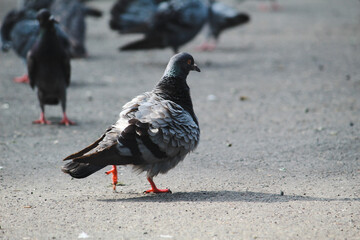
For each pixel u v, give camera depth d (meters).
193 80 19.83
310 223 7.35
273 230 7.09
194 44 28.17
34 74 13.70
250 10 39.62
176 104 8.59
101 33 30.94
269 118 14.61
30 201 8.36
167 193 8.77
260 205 8.09
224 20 25.36
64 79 13.80
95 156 7.72
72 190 9.00
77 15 23.00
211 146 11.99
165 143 8.14
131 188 9.15
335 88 18.33
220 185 9.27
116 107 15.72
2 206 8.12
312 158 11.05
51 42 13.28
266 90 18.16
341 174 9.98
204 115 15.00
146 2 22.22
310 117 14.64
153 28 21.25
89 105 15.97
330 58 23.91
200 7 21.53
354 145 11.96
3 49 18.61
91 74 20.53
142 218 7.54
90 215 7.68
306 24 33.62
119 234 6.96
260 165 10.57
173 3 21.25
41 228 7.20
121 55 24.84
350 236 6.93
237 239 6.80
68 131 13.19
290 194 8.73
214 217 7.56
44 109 15.22
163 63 23.08
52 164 10.57
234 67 22.22
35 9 19.02
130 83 19.05
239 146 11.98
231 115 14.98
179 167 10.41
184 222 7.37
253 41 28.58
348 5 42.50
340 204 8.18
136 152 7.94
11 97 16.95
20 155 11.14
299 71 21.30
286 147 11.85
